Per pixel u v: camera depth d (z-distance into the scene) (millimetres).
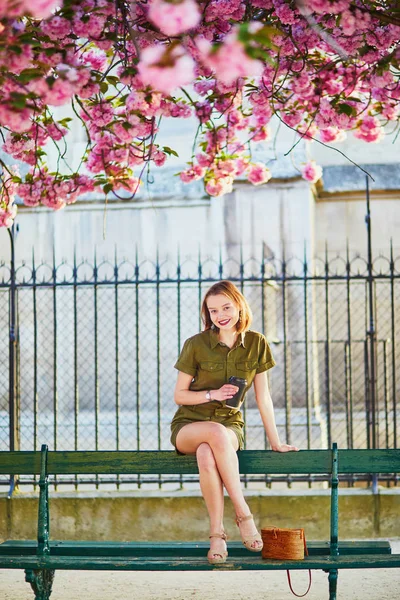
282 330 14945
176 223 15812
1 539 9586
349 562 5723
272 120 15258
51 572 6160
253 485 12703
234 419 6383
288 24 6828
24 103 5215
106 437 14812
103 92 6738
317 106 7547
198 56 6312
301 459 6266
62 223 16016
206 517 9516
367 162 17719
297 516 9414
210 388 6422
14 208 8469
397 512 9398
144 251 15883
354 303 17203
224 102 7770
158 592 7453
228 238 15477
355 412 16375
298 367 14766
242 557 5977
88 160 8086
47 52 5988
